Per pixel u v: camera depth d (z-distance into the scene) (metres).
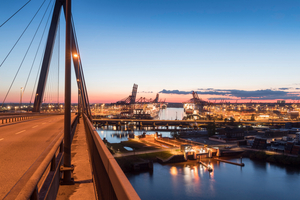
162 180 80.94
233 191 71.25
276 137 182.75
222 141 159.00
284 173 89.38
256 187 74.69
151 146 142.25
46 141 14.97
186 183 77.94
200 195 67.94
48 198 4.59
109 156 3.95
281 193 69.94
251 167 98.94
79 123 35.62
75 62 47.72
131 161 98.44
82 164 9.90
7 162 8.84
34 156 10.05
